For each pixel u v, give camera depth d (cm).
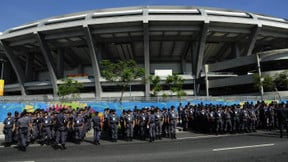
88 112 1752
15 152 1155
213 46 7119
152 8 6272
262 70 5600
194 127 2030
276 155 958
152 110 1588
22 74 7338
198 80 6359
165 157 960
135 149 1195
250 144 1256
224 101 3259
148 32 5844
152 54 7400
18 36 6431
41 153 1117
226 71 6431
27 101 2545
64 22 6044
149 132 1548
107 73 4794
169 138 1639
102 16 5950
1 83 3672
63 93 5484
